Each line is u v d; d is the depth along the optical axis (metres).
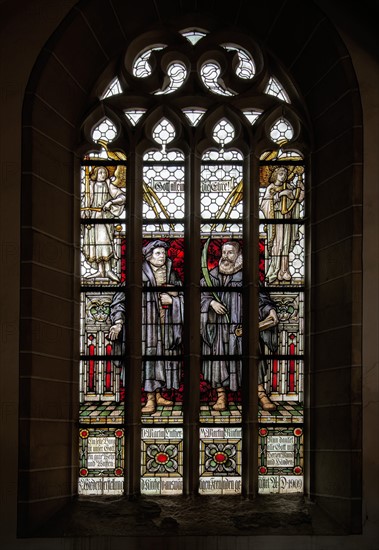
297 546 7.34
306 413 8.18
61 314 8.16
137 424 8.15
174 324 8.46
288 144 8.62
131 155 8.63
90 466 8.16
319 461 7.93
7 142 7.99
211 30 8.97
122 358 8.38
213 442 8.21
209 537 7.33
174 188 8.75
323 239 8.29
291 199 8.70
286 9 8.47
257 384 8.27
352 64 8.15
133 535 7.34
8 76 8.12
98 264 8.56
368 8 8.23
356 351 7.64
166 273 8.57
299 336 8.43
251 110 8.89
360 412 7.55
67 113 8.53
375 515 7.41
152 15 8.80
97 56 8.69
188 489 8.00
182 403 8.28
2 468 7.48
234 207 8.71
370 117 8.03
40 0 8.31
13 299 7.75
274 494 8.09
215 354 8.41
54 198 8.25
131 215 8.53
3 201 7.91
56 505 7.77
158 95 8.73
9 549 7.34
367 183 7.92
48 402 7.83
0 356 7.66
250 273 8.40
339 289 7.93
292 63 8.74
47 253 8.05
